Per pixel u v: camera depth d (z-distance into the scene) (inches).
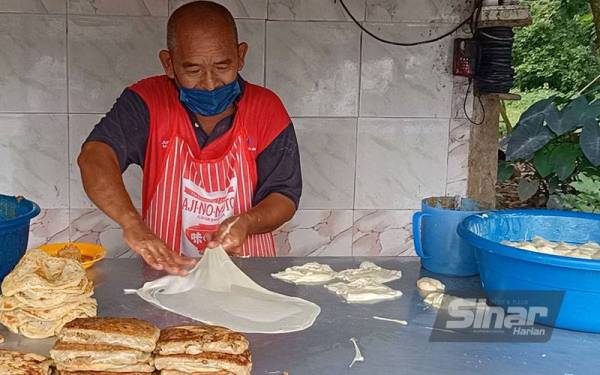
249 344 50.3
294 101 116.3
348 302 59.6
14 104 110.6
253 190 82.8
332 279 65.9
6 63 109.0
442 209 67.2
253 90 83.4
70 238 117.0
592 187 127.0
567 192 144.6
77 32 109.6
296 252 122.6
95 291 60.6
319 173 119.8
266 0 112.1
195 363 43.4
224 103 77.5
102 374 43.3
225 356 43.9
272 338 51.5
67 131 112.7
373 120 119.0
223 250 63.5
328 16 114.1
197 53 72.3
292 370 46.3
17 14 107.8
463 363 48.0
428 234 67.8
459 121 121.2
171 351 43.8
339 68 116.2
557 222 66.2
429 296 60.1
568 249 60.2
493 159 123.1
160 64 112.0
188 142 80.6
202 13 73.0
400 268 69.9
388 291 61.9
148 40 111.0
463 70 116.3
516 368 47.4
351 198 121.6
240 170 81.0
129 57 111.3
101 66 111.1
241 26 112.4
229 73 74.4
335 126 118.3
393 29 116.1
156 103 80.2
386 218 123.3
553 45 237.0
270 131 81.7
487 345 51.0
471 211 67.0
